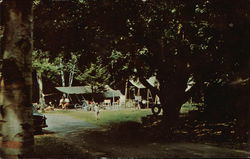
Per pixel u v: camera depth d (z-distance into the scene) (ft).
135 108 190.80
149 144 57.57
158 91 77.82
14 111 20.16
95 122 106.22
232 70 62.59
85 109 189.88
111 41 61.57
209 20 58.85
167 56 70.49
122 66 81.92
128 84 228.84
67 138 67.62
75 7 63.57
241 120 61.52
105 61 81.15
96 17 61.52
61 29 63.72
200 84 74.64
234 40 58.39
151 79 196.13
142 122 99.81
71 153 48.16
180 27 67.92
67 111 177.37
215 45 63.26
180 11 61.82
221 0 57.31
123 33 63.46
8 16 20.57
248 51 58.65
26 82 20.59
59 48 66.08
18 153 20.01
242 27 57.06
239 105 61.57
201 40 65.26
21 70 20.45
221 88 79.97
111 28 61.41
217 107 85.10
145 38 66.59
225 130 69.00
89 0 62.75
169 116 74.95
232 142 57.36
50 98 245.04
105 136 70.79
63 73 236.43
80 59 71.20
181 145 55.52
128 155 46.52
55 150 50.98
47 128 88.79
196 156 44.96
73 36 63.57
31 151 20.51
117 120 112.78
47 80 235.61
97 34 61.52
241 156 44.52
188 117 96.43
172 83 74.79
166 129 72.43
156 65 74.02
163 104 75.66
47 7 62.95
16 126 20.12
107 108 198.70
